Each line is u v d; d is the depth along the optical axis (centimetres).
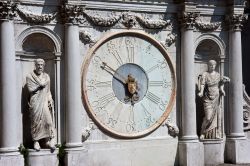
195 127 2361
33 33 2078
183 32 2344
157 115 2328
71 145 2098
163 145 2331
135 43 2278
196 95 2434
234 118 2459
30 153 2039
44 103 2059
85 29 2166
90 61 2175
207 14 2425
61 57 2127
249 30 3019
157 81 2328
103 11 2206
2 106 1977
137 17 2272
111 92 2233
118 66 2245
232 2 2430
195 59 2456
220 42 2461
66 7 2081
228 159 2469
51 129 2069
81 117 2147
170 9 2341
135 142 2277
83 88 2150
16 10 2022
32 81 2045
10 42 1980
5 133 1975
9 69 1978
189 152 2334
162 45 2328
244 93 2542
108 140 2220
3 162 1961
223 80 2425
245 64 3039
